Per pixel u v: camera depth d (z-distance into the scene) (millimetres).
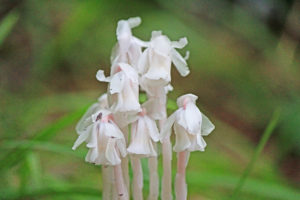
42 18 745
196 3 946
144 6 851
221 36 932
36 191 358
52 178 416
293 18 908
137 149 298
